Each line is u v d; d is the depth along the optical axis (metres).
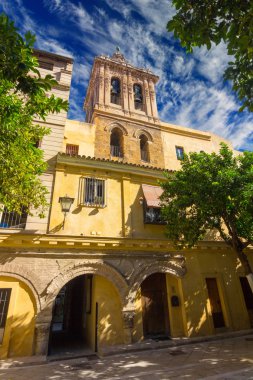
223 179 10.24
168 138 19.92
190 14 4.60
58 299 21.53
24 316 9.44
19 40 4.81
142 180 14.53
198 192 10.70
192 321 11.95
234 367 7.07
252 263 15.40
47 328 9.42
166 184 12.57
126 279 11.37
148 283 12.92
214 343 10.80
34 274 10.06
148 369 7.52
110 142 18.75
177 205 11.52
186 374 6.75
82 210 12.30
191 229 11.34
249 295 14.28
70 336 14.48
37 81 5.11
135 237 12.52
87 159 13.42
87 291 13.70
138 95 22.16
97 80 21.22
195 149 20.41
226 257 14.55
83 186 12.86
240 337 11.80
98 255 11.36
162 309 12.63
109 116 18.62
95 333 10.69
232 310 13.16
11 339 8.98
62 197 11.58
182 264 13.07
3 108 5.97
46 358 8.88
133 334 10.69
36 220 11.12
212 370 6.93
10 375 7.36
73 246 11.05
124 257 11.87
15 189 7.89
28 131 8.20
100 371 7.57
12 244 10.12
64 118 14.49
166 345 10.43
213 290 13.54
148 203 13.16
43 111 6.46
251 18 4.15
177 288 12.77
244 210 10.60
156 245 12.55
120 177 14.04
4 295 9.55
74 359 9.19
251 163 11.11
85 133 16.81
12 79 4.87
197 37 4.68
